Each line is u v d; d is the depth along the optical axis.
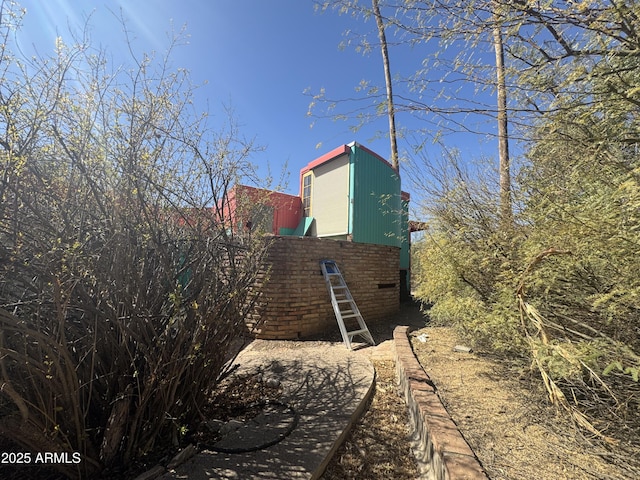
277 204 5.50
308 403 2.77
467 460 1.60
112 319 1.72
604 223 1.59
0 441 1.98
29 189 1.50
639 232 1.47
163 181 2.09
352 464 2.07
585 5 1.24
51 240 1.52
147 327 1.93
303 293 5.34
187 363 2.05
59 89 1.58
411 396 2.63
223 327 2.42
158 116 1.99
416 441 2.30
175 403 2.12
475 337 3.65
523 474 1.56
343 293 5.97
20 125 1.43
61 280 1.49
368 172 7.04
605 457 1.68
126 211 1.81
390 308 7.21
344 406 2.71
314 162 7.92
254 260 2.92
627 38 1.34
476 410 2.31
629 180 1.38
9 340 1.50
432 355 3.75
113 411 1.82
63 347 1.53
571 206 1.88
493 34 1.70
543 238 2.12
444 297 4.14
